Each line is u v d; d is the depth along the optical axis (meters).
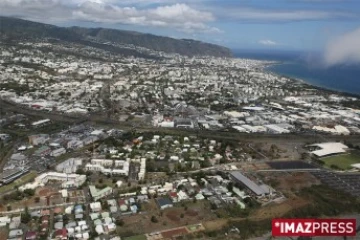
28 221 127.81
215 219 133.25
